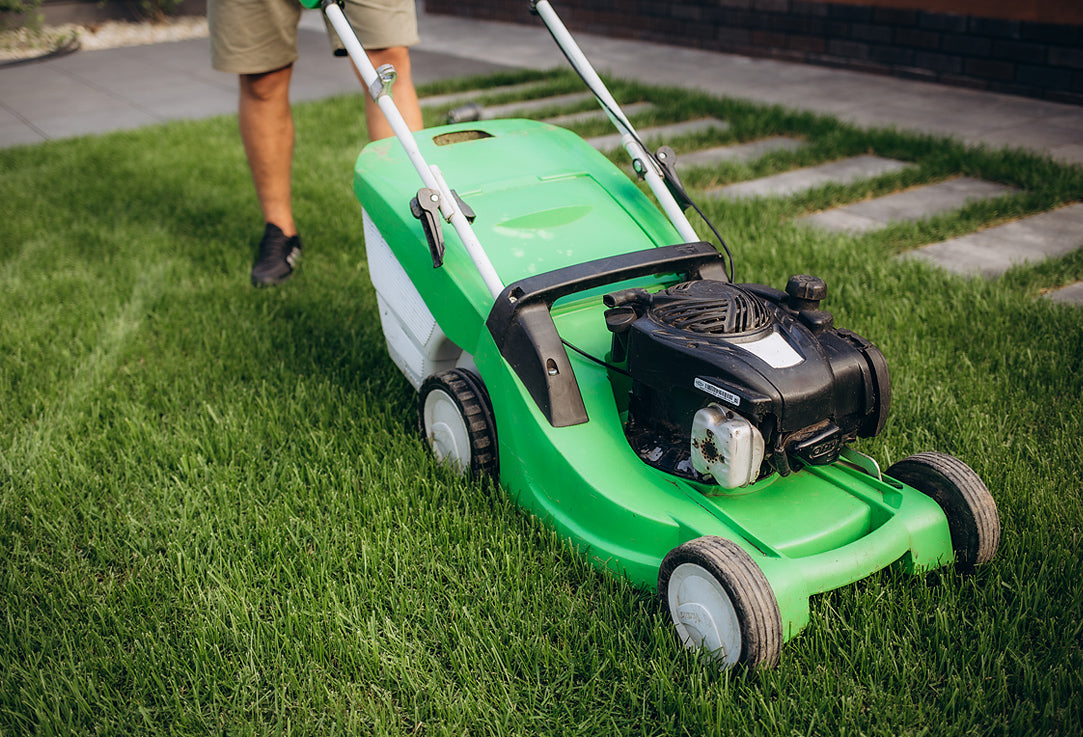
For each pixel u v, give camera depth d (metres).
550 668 1.69
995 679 1.62
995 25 5.23
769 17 6.54
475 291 1.99
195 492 2.14
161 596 1.89
